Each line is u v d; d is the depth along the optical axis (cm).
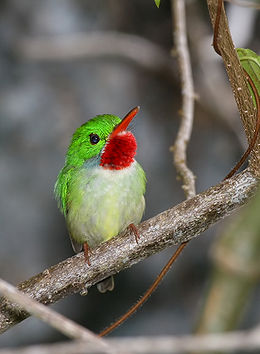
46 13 1280
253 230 591
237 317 610
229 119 1273
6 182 1217
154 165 1314
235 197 546
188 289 1318
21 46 1243
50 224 1227
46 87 1259
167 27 1424
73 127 1247
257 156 529
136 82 1355
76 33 1285
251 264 597
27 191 1223
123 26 1380
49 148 1234
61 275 569
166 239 564
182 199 1307
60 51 1249
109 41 1272
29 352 327
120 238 574
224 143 1362
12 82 1252
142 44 1316
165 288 1316
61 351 328
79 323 1266
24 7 1275
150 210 1295
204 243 1324
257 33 1338
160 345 331
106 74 1308
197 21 1289
